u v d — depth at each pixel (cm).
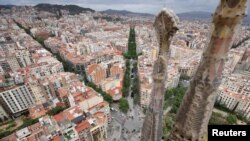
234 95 8600
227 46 568
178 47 16700
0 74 10669
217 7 545
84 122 6372
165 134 4456
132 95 10250
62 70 12506
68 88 8900
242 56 14500
